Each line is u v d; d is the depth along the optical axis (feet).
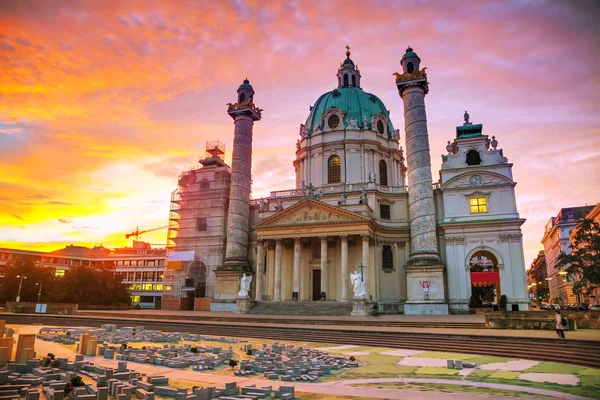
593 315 102.17
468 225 182.60
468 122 200.95
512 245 177.06
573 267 189.98
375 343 93.04
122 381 50.39
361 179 219.20
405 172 256.11
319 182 224.94
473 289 220.02
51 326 138.21
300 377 55.57
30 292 254.68
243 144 214.90
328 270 195.83
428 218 174.09
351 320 126.52
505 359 73.41
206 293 223.51
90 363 59.88
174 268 230.27
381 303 185.47
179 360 66.18
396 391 48.70
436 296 165.99
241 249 208.03
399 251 198.90
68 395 44.70
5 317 164.25
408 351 84.48
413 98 183.32
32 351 60.18
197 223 237.25
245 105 215.10
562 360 69.51
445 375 58.80
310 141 235.81
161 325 131.23
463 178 189.16
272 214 204.64
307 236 187.01
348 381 54.90
